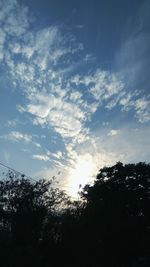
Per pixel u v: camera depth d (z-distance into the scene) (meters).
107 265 41.94
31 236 42.34
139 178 44.31
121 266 41.97
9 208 44.25
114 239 41.53
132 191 43.38
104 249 41.72
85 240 41.78
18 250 32.91
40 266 33.59
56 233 42.78
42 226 43.28
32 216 42.94
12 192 45.16
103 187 44.78
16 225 42.41
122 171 45.12
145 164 45.41
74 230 42.16
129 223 41.44
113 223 42.19
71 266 41.75
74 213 44.06
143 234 41.66
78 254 41.97
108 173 46.50
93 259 42.03
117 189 43.66
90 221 42.41
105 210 42.62
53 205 46.19
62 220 43.62
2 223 42.88
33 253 33.34
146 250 41.75
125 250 41.59
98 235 41.94
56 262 41.53
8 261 31.62
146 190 43.66
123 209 42.75
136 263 41.69
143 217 42.31
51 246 41.84
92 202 44.09
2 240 34.00
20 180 46.19
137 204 42.69
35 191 45.94
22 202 44.59
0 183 45.41
